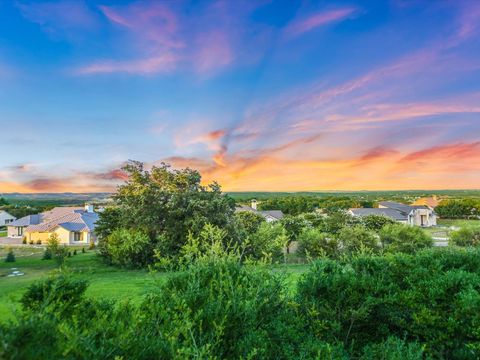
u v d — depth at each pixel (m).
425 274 4.92
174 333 2.78
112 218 27.25
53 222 50.50
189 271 4.18
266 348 3.31
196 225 21.20
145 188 23.45
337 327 4.26
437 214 76.19
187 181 24.14
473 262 5.48
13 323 2.29
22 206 76.19
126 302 3.58
